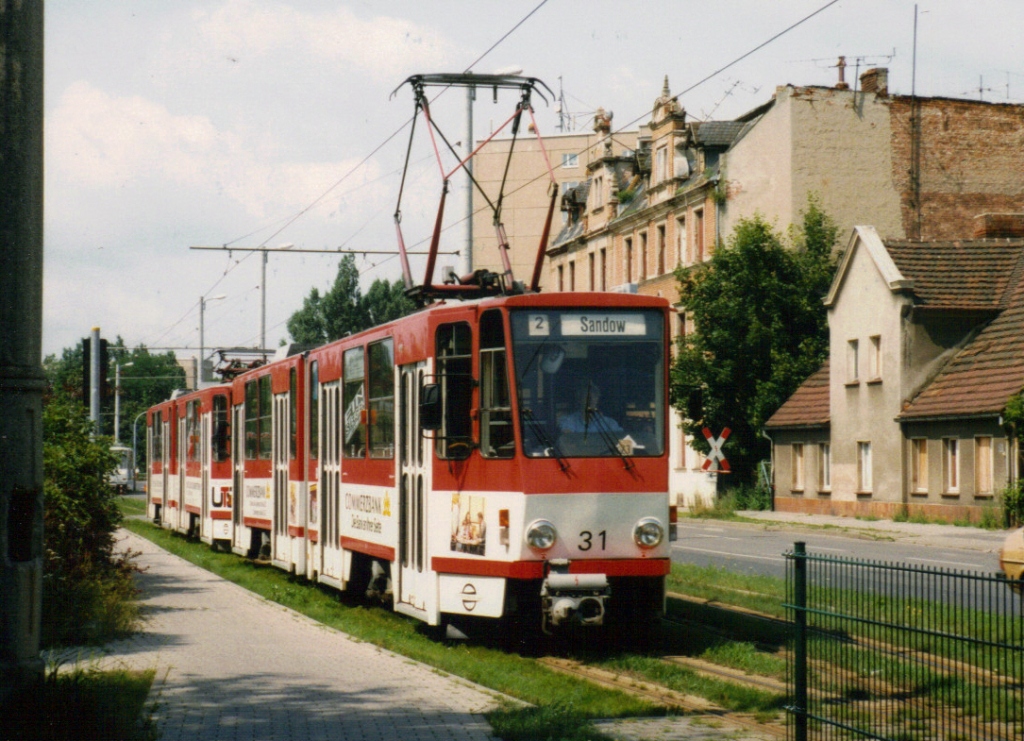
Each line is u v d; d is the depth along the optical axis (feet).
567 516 42.34
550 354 43.16
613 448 43.06
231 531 87.35
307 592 63.36
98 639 43.86
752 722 30.76
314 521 63.46
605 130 215.10
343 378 57.98
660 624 44.11
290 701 32.30
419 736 28.02
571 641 45.52
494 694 33.47
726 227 167.02
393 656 40.57
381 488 51.44
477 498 43.52
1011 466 112.98
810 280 154.92
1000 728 20.71
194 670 37.37
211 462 92.22
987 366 123.24
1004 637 20.71
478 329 43.96
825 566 25.32
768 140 165.07
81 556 51.42
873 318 135.44
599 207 210.79
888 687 23.29
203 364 119.55
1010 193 166.61
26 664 26.18
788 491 151.23
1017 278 133.69
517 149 284.61
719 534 112.68
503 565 42.37
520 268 282.77
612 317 43.86
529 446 42.42
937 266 135.33
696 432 158.40
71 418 54.03
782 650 42.78
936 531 111.65
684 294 161.07
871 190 163.43
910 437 129.39
